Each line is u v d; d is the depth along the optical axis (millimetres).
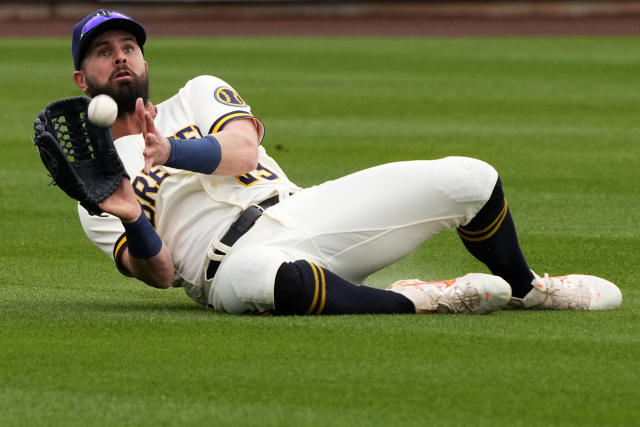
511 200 25094
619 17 75938
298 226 13984
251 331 12711
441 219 14078
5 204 24969
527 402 10078
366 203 13969
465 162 14008
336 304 13477
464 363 11328
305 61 55281
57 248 20203
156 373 10992
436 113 39781
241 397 10234
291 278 13258
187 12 83000
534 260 18828
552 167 29406
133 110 14836
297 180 27766
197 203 14414
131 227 13578
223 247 14078
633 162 30047
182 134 14695
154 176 14547
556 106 41062
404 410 9867
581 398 10195
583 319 13727
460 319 13484
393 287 14578
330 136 34812
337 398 10195
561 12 79438
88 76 14695
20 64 54656
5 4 82562
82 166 13250
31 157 31688
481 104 41719
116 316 13805
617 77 48469
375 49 59906
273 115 39312
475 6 80500
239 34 70438
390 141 33906
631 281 16938
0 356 11688
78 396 10312
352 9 81875
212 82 15078
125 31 14711
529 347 12023
